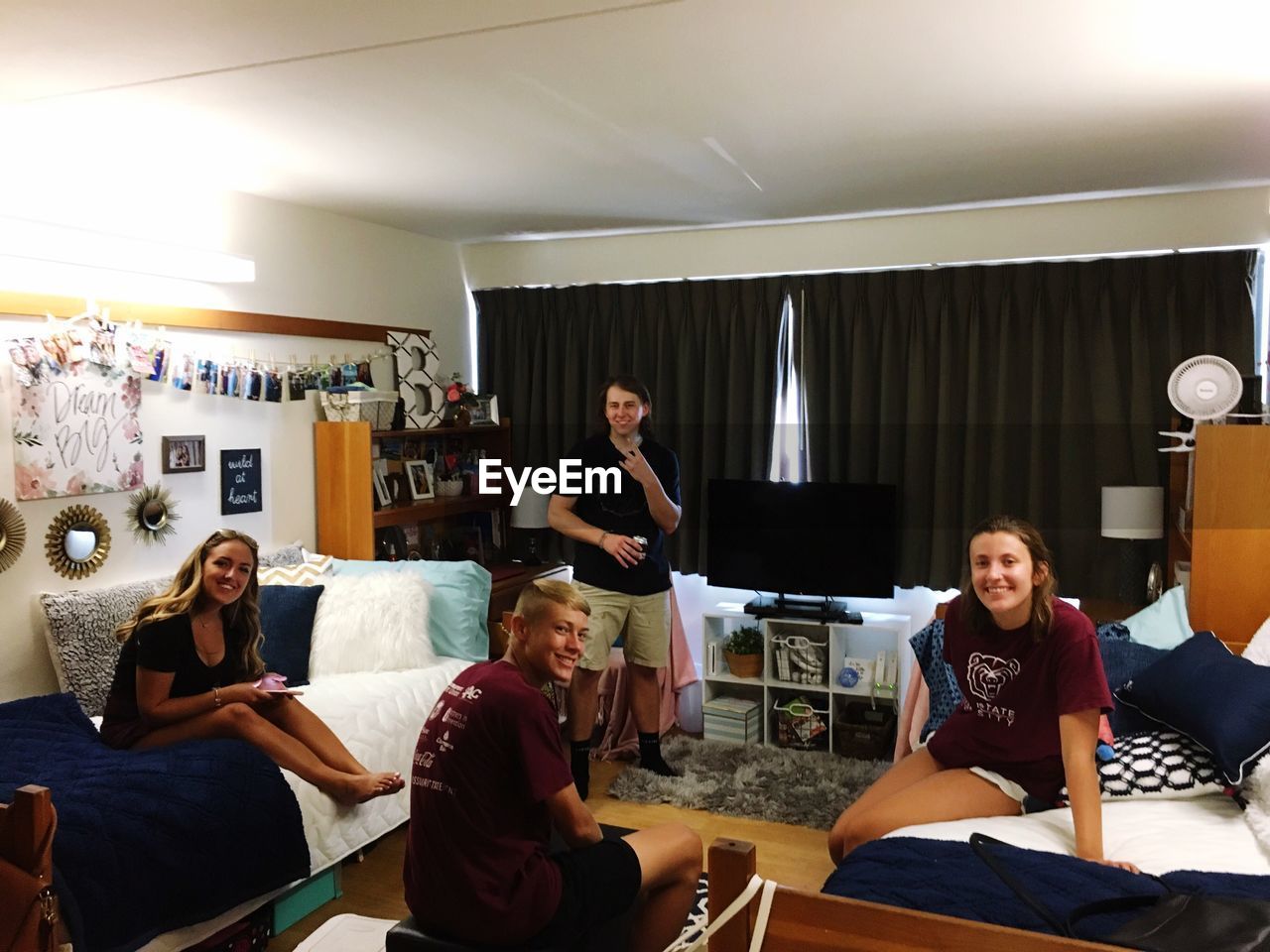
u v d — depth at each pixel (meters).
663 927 2.29
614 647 4.66
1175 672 2.59
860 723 4.30
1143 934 1.44
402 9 2.06
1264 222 3.84
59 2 2.01
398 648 3.60
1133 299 4.02
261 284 3.94
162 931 2.28
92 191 3.19
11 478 2.97
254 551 2.90
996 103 2.73
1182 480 3.80
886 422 4.41
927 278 4.32
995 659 2.42
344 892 2.98
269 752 2.72
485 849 1.92
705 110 2.80
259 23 2.13
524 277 5.13
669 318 4.83
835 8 2.05
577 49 2.30
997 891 1.77
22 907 1.79
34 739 2.67
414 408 4.73
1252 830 2.20
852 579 4.43
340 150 3.23
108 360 3.23
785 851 3.32
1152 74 2.49
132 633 2.80
